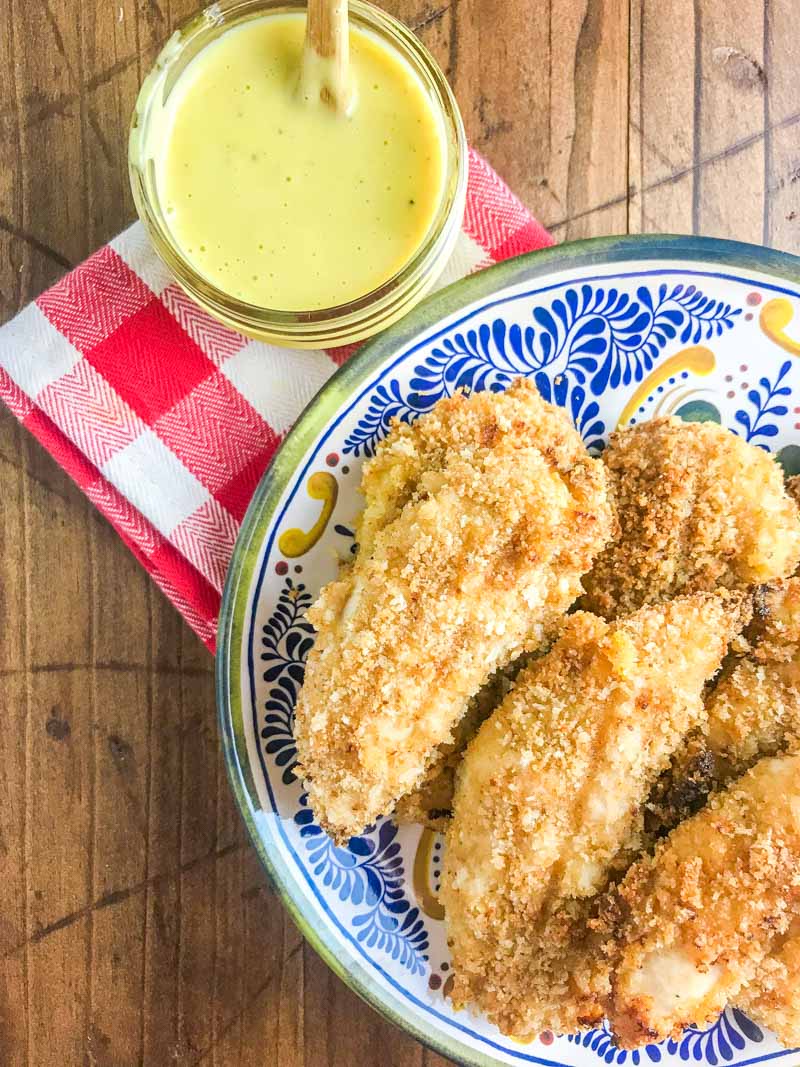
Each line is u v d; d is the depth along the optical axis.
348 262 0.23
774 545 0.22
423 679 0.21
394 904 0.24
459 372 0.23
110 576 0.26
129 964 0.26
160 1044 0.26
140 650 0.26
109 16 0.25
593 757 0.21
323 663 0.21
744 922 0.20
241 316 0.22
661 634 0.21
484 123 0.25
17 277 0.26
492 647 0.21
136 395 0.24
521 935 0.21
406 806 0.23
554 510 0.21
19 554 0.26
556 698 0.21
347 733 0.21
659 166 0.25
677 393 0.24
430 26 0.25
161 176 0.22
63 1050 0.26
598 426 0.24
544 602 0.21
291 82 0.22
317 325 0.22
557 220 0.25
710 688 0.23
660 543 0.22
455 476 0.21
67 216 0.25
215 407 0.25
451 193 0.21
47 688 0.26
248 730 0.23
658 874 0.21
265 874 0.23
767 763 0.21
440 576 0.21
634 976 0.20
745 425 0.24
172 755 0.26
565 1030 0.21
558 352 0.23
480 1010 0.22
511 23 0.25
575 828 0.21
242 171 0.22
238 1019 0.26
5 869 0.26
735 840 0.20
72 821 0.26
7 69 0.25
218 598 0.25
